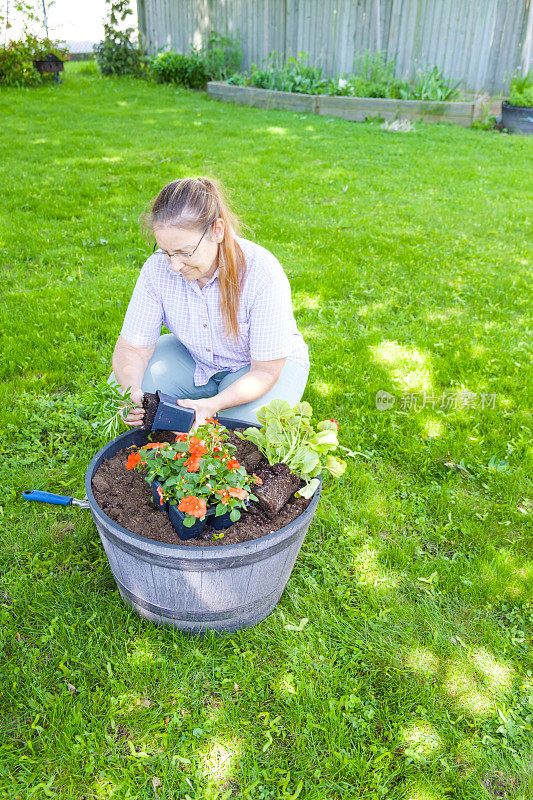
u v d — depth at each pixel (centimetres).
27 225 517
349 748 176
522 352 372
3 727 176
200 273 198
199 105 1083
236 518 174
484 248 524
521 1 978
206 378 242
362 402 325
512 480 277
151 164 707
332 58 1157
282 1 1153
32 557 227
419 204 627
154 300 219
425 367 356
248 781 167
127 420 203
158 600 188
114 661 193
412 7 1052
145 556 169
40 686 185
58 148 759
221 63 1226
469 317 413
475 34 1031
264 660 199
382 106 1026
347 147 837
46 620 206
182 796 164
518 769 173
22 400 307
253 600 194
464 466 285
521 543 248
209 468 174
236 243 203
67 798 161
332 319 402
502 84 1048
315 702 186
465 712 187
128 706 182
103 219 540
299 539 188
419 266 485
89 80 1286
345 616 215
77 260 463
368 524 254
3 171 657
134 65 1352
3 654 194
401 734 179
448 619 215
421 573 232
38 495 229
